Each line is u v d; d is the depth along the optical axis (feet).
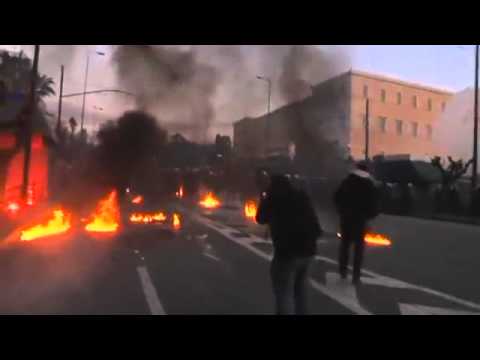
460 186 121.08
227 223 62.18
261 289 25.39
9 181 84.64
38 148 92.89
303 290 17.88
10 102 84.53
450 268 33.55
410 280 28.94
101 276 28.14
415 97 231.50
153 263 32.63
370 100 217.15
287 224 16.98
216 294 24.18
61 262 32.32
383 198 107.76
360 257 27.07
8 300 22.48
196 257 35.35
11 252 35.99
